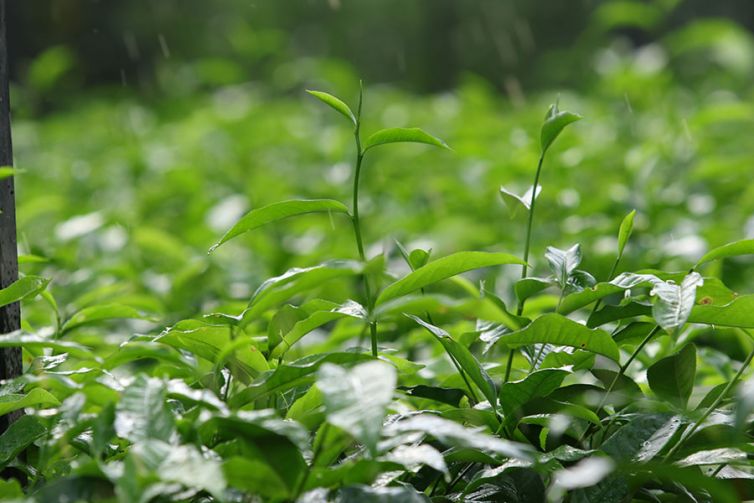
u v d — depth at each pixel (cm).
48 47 1939
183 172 842
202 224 743
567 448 234
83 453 255
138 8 2081
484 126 1015
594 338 253
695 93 1323
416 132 253
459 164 879
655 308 232
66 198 861
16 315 273
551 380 250
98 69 2041
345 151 941
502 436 258
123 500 177
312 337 479
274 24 2233
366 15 2333
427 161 921
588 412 248
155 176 927
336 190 802
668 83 1137
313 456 222
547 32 2431
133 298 461
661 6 1216
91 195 891
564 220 659
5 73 275
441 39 2409
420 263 278
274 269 634
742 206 689
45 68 1347
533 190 285
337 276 216
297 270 236
